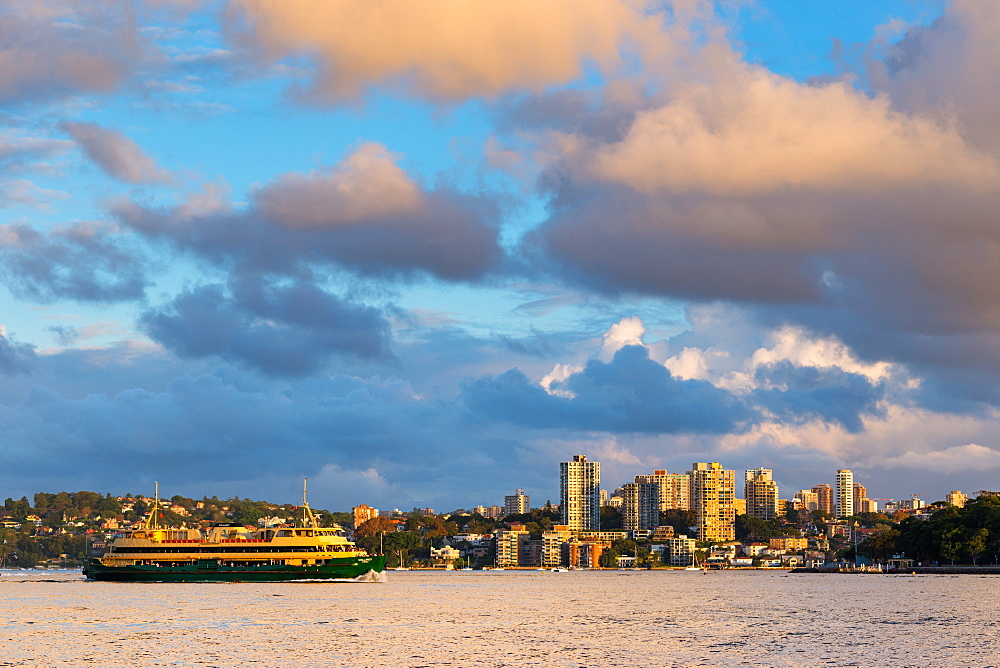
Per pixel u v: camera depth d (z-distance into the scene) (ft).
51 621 627.05
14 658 465.06
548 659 465.88
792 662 454.81
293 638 540.11
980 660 458.91
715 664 449.48
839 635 558.15
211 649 495.41
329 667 441.68
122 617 653.30
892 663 451.12
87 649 493.77
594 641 533.14
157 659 463.01
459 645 515.09
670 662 456.45
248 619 643.04
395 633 568.00
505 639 541.75
